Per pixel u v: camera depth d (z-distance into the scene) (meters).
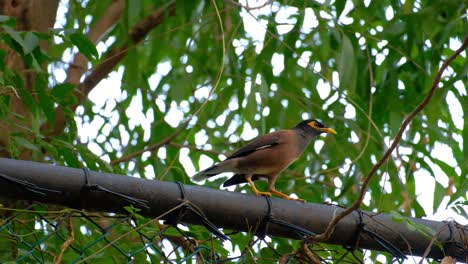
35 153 8.43
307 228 5.91
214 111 12.31
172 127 13.06
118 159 11.69
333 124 11.91
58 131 9.85
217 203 5.59
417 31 10.16
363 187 5.52
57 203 5.17
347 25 10.94
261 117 10.63
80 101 10.75
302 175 12.62
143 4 11.01
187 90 12.94
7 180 4.91
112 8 11.74
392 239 6.11
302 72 12.79
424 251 6.25
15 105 8.85
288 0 10.56
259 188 11.56
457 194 7.71
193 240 6.21
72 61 11.45
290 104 12.06
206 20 12.03
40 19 10.26
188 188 5.50
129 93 12.76
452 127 10.85
